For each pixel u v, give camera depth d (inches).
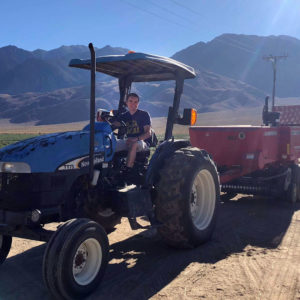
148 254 217.5
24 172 170.9
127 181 220.7
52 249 155.3
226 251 220.8
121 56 202.2
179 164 211.9
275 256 211.2
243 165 324.5
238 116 6176.2
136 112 233.9
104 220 245.6
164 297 163.0
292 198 359.6
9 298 166.2
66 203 186.7
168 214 208.2
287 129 353.1
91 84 172.2
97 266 172.1
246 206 351.6
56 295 157.5
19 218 171.2
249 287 170.7
